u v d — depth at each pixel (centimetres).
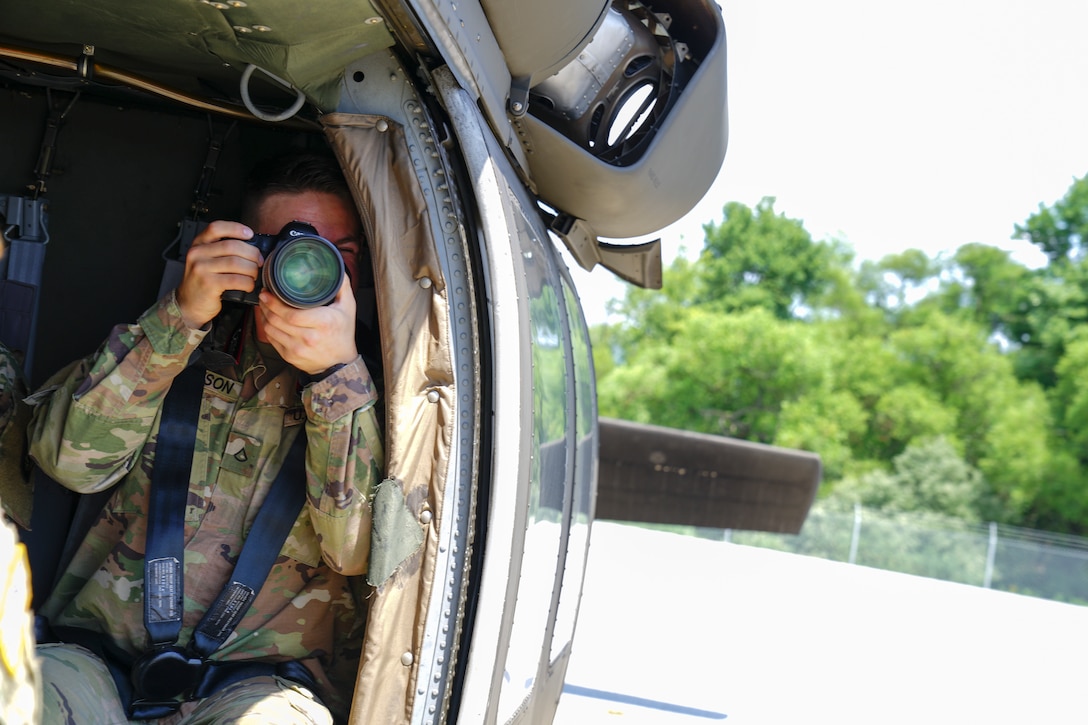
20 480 212
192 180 270
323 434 190
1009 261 4591
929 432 4334
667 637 804
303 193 209
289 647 208
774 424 4384
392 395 184
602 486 697
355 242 213
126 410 195
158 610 197
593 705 554
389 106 196
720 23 280
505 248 188
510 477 183
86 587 208
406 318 187
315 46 186
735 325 4375
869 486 4291
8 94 256
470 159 190
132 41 214
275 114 235
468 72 195
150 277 269
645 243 308
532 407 192
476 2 197
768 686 671
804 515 719
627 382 4500
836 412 4338
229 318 212
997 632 1119
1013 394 4341
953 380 4381
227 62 210
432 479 184
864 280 4875
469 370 187
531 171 268
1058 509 4203
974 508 4231
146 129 268
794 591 1236
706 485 704
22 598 109
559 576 249
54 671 186
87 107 264
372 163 192
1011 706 722
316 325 184
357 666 217
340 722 207
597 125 273
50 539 230
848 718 617
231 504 207
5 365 211
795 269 4856
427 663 183
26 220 252
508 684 213
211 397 209
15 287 250
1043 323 4412
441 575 184
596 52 265
